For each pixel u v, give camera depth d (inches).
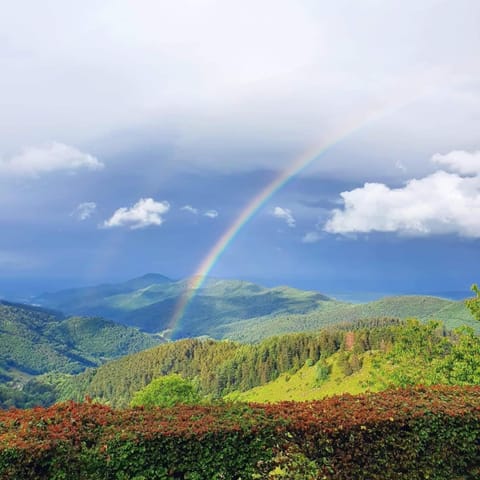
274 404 386.3
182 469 319.6
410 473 372.8
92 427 324.5
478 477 392.8
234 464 329.4
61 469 298.2
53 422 327.0
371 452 363.6
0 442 294.7
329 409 377.4
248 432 333.1
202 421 338.3
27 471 291.9
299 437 348.5
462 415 388.2
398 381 1026.7
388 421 368.2
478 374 880.3
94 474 305.3
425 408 387.2
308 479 346.3
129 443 311.3
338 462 354.3
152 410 360.5
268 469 339.9
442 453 382.9
